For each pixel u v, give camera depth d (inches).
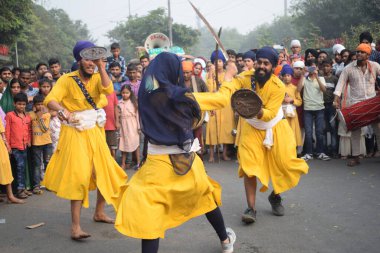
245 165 202.2
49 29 2102.6
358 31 879.7
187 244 183.8
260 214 218.5
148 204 140.3
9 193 259.0
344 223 201.0
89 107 195.6
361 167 312.5
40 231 208.2
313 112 353.1
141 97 144.7
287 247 176.6
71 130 193.2
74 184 188.5
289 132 207.6
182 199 146.9
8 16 821.9
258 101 182.5
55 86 192.4
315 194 249.6
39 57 1760.6
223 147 369.1
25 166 277.6
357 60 315.0
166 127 142.6
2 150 251.9
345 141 341.4
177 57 146.1
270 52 195.6
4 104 287.6
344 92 321.1
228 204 237.0
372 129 347.6
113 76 378.9
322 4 1238.3
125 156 349.4
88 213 232.1
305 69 345.1
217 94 151.6
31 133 278.5
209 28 162.7
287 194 252.1
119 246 185.9
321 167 319.6
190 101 142.9
